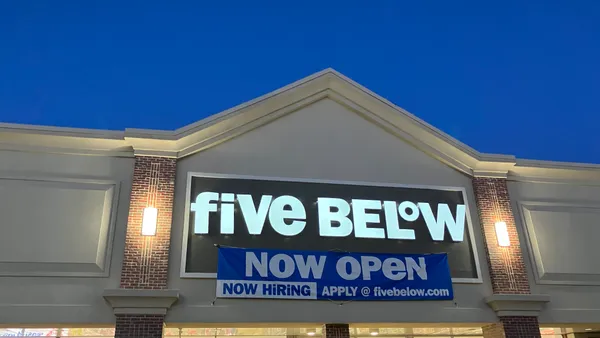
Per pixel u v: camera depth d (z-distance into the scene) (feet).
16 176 41.45
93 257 40.11
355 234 44.93
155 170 43.73
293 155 47.42
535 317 44.93
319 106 50.47
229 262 41.39
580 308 46.88
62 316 37.81
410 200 47.78
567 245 49.44
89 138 43.50
